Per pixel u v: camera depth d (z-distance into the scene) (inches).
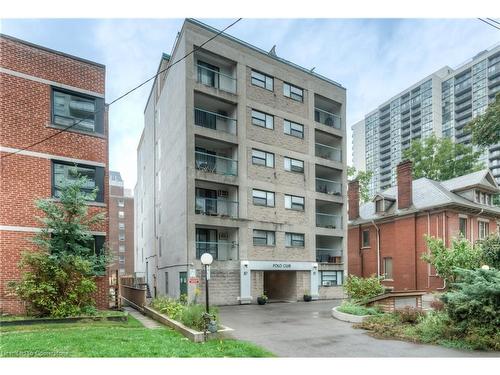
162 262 1114.1
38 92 633.0
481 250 613.9
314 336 452.8
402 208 1173.7
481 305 385.4
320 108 1306.6
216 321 460.4
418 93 4293.8
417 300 642.2
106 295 647.1
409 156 1744.6
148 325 547.2
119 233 2837.1
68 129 654.5
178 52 991.0
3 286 562.3
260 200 1020.5
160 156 1196.5
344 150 1251.2
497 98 854.5
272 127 1072.8
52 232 561.9
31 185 606.2
